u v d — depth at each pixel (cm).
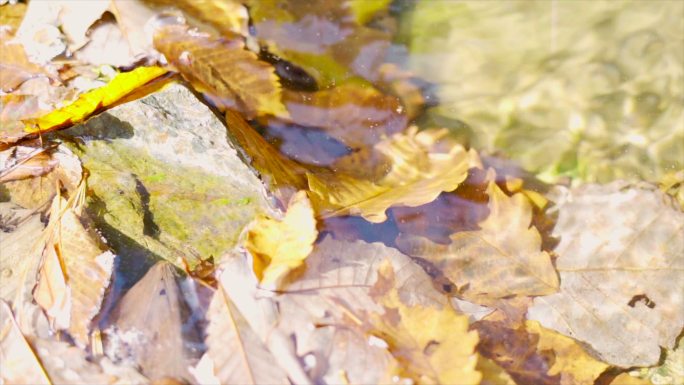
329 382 92
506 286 98
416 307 94
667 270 99
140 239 96
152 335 93
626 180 103
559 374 95
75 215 96
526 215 100
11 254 95
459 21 107
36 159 98
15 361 92
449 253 98
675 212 100
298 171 101
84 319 93
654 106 106
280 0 106
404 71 106
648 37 107
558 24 107
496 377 94
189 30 104
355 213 99
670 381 96
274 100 103
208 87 103
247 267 95
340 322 94
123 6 103
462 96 106
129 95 101
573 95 106
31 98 101
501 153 104
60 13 102
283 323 93
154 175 99
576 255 99
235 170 99
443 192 101
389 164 102
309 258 95
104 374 92
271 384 92
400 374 92
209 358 92
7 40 102
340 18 106
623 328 97
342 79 105
